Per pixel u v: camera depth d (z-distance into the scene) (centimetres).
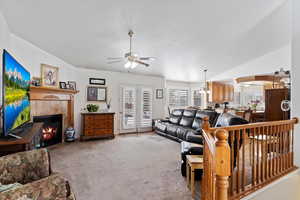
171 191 226
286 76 459
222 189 105
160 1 252
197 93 806
